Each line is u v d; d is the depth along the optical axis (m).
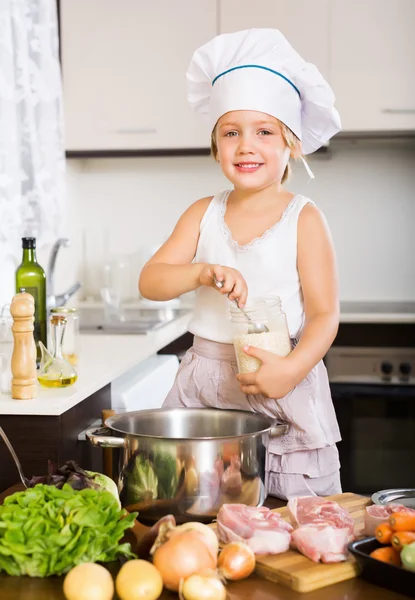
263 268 1.30
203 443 1.00
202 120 1.56
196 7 3.21
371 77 3.20
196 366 1.35
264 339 1.18
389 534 0.89
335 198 3.67
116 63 3.25
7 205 2.33
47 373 1.70
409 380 3.09
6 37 2.30
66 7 3.25
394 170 3.64
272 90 1.27
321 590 0.85
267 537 0.92
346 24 3.18
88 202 3.76
